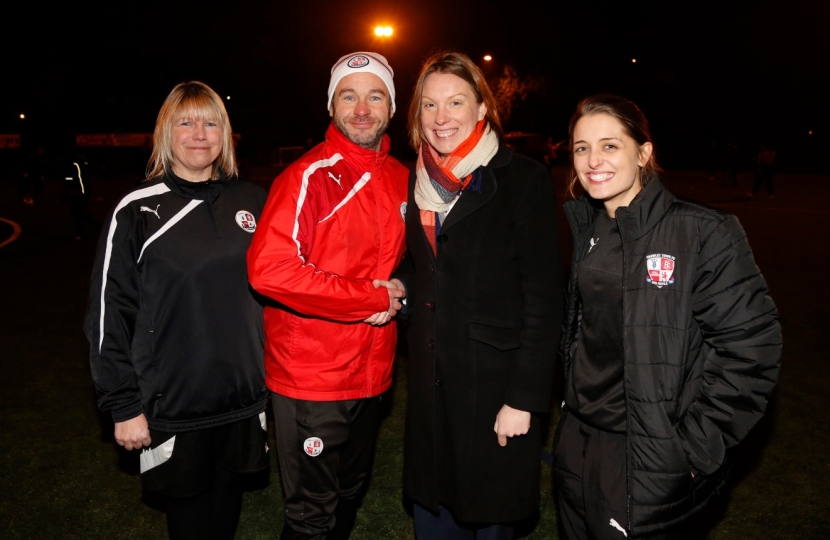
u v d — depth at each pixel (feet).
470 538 8.57
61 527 10.13
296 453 7.96
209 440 8.22
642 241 6.46
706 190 64.54
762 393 6.21
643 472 6.49
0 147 96.58
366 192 7.75
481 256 7.29
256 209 8.27
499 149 7.45
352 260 7.71
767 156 58.08
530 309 7.13
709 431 6.37
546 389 7.13
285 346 7.74
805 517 10.26
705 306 6.27
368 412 8.48
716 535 9.83
